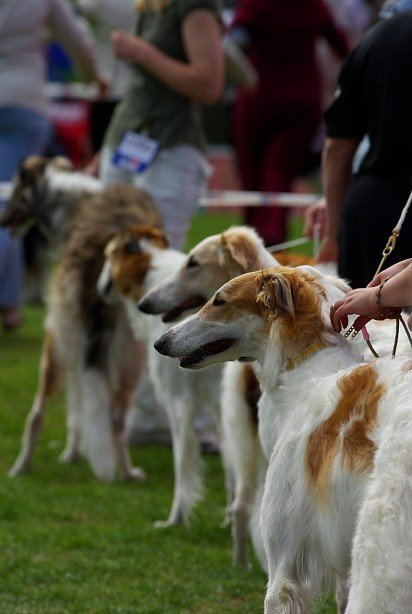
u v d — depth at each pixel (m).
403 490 4.23
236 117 15.20
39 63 13.73
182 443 8.52
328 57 18.81
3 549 7.73
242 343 5.29
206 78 9.95
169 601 6.85
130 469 9.96
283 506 4.95
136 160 10.30
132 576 7.36
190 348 5.34
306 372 5.01
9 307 15.89
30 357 14.57
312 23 14.66
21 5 13.16
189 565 7.59
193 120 10.41
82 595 6.86
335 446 4.67
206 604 6.86
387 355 5.09
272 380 5.14
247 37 14.64
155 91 10.25
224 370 7.77
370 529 4.27
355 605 4.28
